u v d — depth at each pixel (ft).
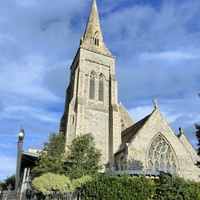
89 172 83.30
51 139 91.25
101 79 156.35
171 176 75.97
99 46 170.71
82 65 152.15
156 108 126.41
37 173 85.61
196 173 115.34
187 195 66.69
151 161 110.63
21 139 73.31
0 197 83.76
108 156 128.16
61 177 66.44
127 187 62.95
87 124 134.31
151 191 66.03
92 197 62.03
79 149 90.43
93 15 188.85
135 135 112.78
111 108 143.23
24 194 73.67
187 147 129.49
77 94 140.87
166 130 121.08
